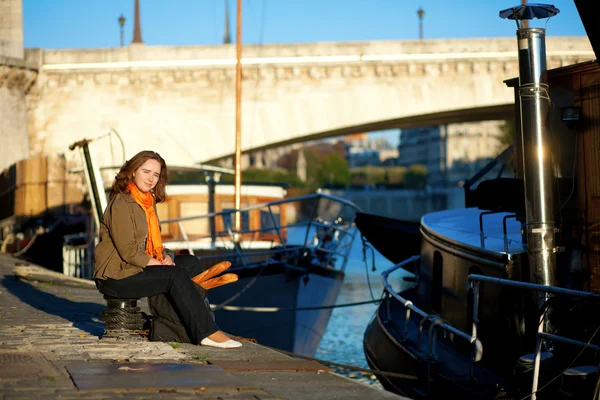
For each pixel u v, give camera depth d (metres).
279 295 18.80
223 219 22.11
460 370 9.68
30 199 30.58
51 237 26.39
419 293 13.62
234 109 37.88
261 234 22.12
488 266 9.73
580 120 9.24
